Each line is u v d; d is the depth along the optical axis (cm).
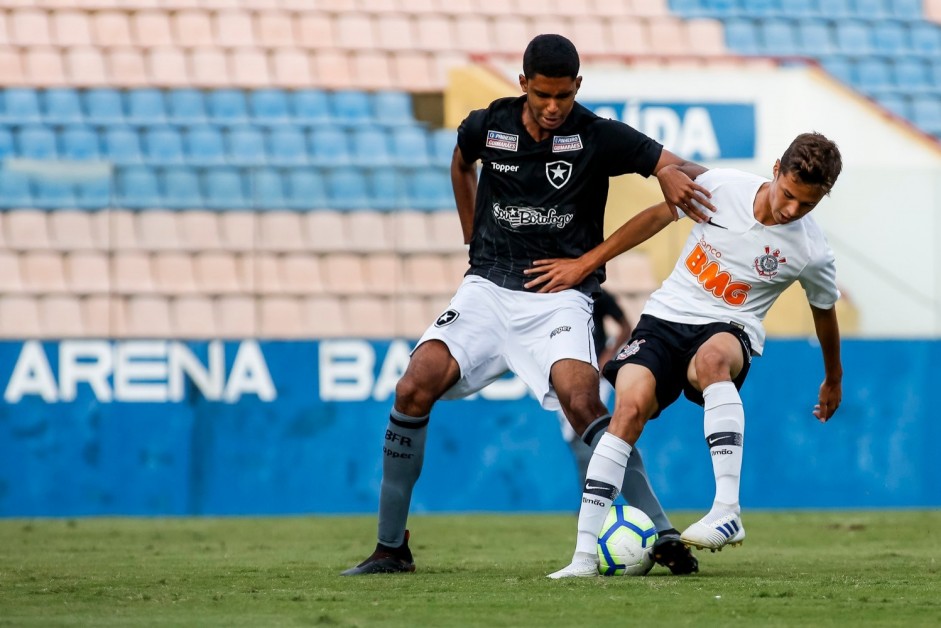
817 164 1401
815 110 4694
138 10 4884
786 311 3359
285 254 3691
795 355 3350
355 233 3738
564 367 1554
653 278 3444
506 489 3309
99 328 3609
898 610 1190
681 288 1548
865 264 3381
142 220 3653
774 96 4684
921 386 3375
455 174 1683
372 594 1336
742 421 1459
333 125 4622
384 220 3762
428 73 4878
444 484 3294
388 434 1587
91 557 2083
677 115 4647
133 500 3259
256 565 1864
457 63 4919
